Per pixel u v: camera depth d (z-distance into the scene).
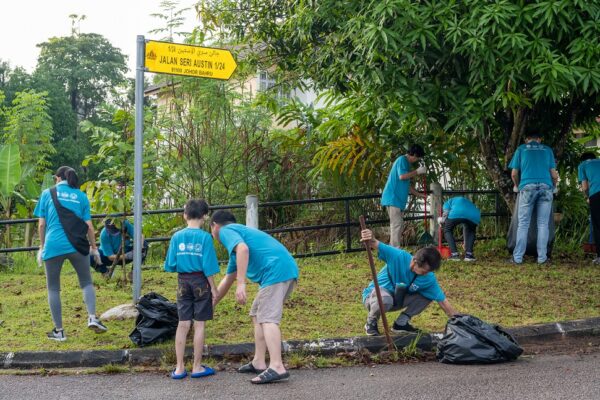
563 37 9.60
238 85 14.81
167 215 13.02
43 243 7.20
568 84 9.62
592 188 11.08
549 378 5.82
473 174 13.34
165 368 6.38
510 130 12.05
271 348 5.91
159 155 13.23
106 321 7.75
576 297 8.65
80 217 7.15
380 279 7.04
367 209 13.06
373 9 9.38
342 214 12.96
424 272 6.77
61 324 7.07
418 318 7.74
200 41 13.14
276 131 14.37
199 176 13.38
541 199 10.78
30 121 19.22
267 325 5.94
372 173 12.93
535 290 9.05
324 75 11.10
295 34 11.69
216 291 6.24
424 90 9.99
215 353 6.69
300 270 10.74
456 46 9.43
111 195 9.80
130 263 10.70
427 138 12.32
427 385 5.71
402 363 6.52
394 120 10.70
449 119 10.17
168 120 13.47
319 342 6.81
